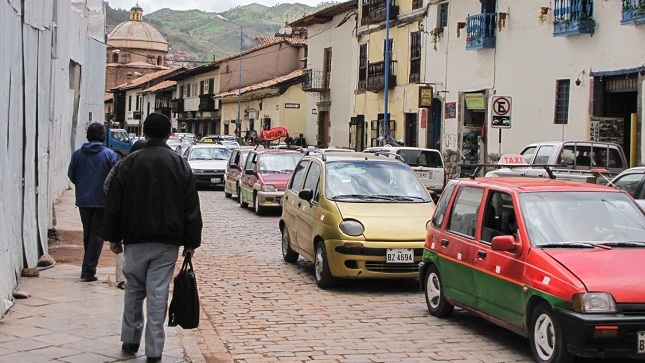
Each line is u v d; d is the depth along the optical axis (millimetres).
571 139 23203
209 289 10781
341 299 10180
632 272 6648
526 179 8695
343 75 44031
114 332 7449
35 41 10719
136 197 6355
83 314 8148
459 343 7879
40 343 6980
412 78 34312
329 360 7230
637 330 6281
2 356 6520
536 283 6898
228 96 64000
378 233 10422
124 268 6551
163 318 6504
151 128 6504
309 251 11555
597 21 22156
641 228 7613
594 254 6961
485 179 8805
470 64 29062
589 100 22391
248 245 15484
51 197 14562
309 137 50531
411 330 8453
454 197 9055
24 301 8664
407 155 24078
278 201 21062
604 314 6320
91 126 10211
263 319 8969
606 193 7980
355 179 11664
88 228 10008
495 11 27422
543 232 7379
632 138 20766
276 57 66750
